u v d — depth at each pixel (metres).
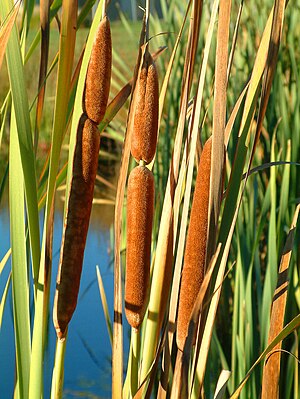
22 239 0.67
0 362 2.49
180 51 2.45
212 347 1.70
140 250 0.63
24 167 0.63
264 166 0.71
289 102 2.23
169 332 0.63
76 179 0.59
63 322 0.60
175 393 0.60
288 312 1.62
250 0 2.42
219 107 0.55
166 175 2.21
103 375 2.44
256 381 1.50
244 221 2.01
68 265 0.60
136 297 0.64
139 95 0.61
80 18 0.70
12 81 0.62
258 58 0.60
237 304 1.62
